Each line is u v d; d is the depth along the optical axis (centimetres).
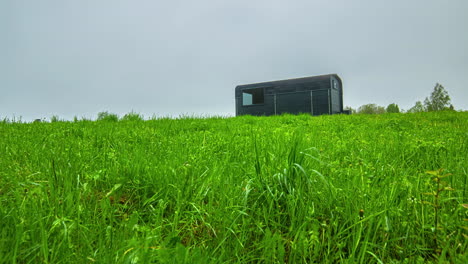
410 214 194
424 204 195
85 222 185
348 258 153
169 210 229
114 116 1163
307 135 520
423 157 350
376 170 274
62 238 162
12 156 350
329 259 164
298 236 173
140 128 770
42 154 347
